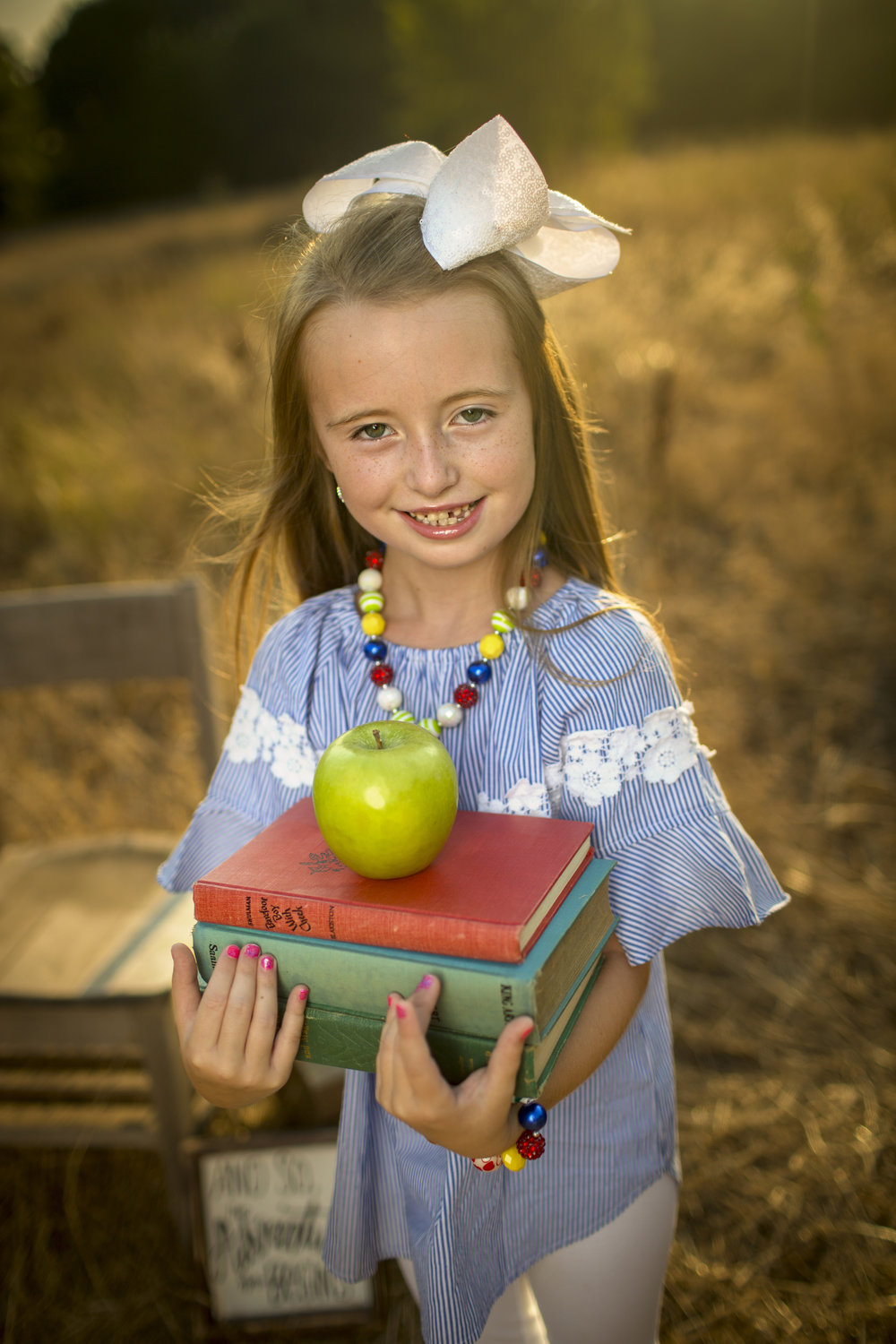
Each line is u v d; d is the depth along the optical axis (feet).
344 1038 3.14
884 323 21.61
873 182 29.68
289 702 4.34
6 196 82.28
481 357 3.51
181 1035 3.37
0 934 6.85
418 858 3.08
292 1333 6.39
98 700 13.39
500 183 3.34
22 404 25.20
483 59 47.14
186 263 41.63
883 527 15.75
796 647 13.17
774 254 25.59
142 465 19.75
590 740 3.85
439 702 4.10
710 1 61.11
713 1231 6.69
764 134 50.52
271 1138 6.66
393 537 3.79
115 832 11.10
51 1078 7.46
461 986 2.90
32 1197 7.35
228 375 23.31
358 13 82.17
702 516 16.49
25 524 18.11
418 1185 4.07
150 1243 7.00
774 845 9.95
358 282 3.45
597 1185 4.11
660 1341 6.04
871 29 49.83
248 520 5.08
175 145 84.74
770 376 20.92
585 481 4.47
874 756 11.17
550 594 4.24
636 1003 3.82
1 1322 6.58
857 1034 8.07
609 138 48.32
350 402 3.57
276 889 3.14
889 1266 6.39
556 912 3.13
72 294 38.63
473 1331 3.87
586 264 4.14
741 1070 7.85
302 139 83.35
